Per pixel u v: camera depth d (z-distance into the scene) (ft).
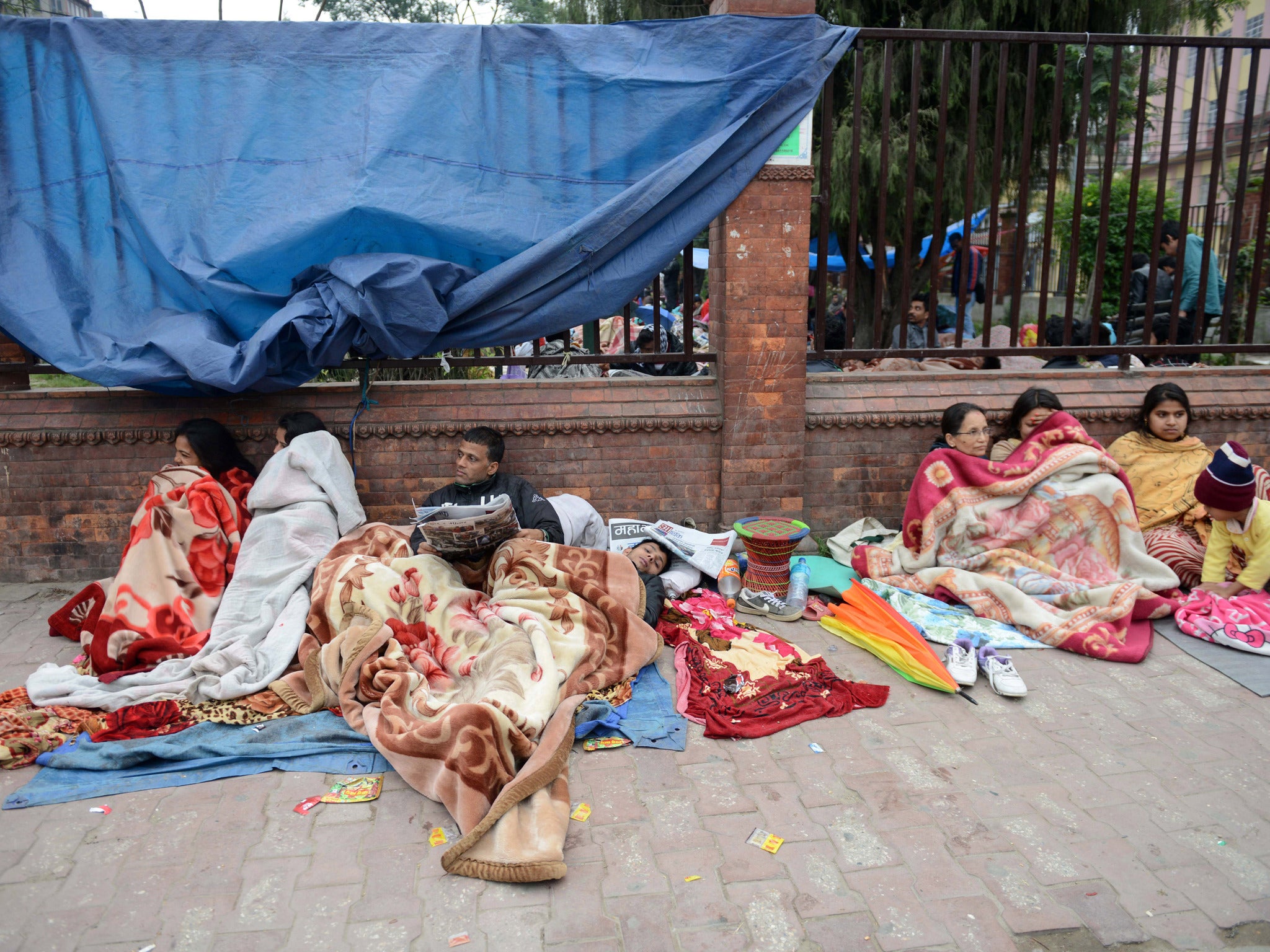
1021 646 13.80
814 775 10.52
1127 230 17.65
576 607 12.65
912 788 10.24
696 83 15.43
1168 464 16.62
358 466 16.22
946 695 12.48
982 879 8.73
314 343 14.33
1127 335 24.11
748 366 16.31
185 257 14.64
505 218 15.33
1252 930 8.09
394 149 14.87
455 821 9.66
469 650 12.09
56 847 9.22
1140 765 10.69
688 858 9.05
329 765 10.68
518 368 20.04
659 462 16.75
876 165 26.66
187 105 14.64
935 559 15.57
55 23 14.32
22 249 14.56
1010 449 16.52
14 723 11.13
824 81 15.69
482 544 13.25
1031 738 11.34
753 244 15.94
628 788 10.25
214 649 12.71
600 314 15.96
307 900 8.46
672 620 14.32
